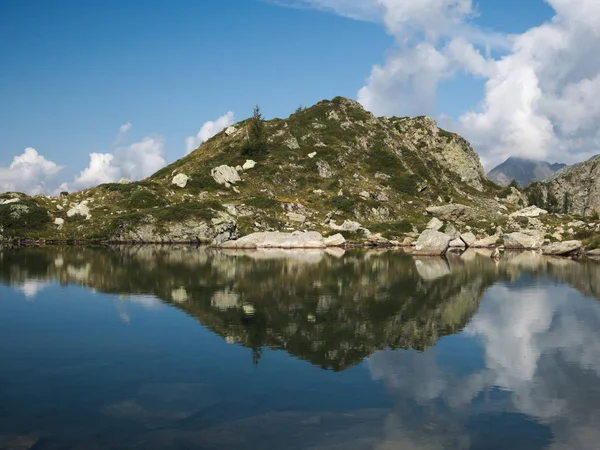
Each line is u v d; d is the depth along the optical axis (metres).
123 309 26.23
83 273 41.47
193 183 112.56
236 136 148.12
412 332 21.84
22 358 17.19
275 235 83.00
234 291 32.81
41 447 10.58
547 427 12.11
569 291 35.34
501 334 21.77
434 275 44.50
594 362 17.66
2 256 56.56
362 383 14.98
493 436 11.57
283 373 15.80
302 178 123.62
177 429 11.56
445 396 14.06
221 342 19.58
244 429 11.62
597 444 11.25
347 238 94.06
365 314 25.73
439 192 137.25
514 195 162.75
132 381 14.89
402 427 11.91
